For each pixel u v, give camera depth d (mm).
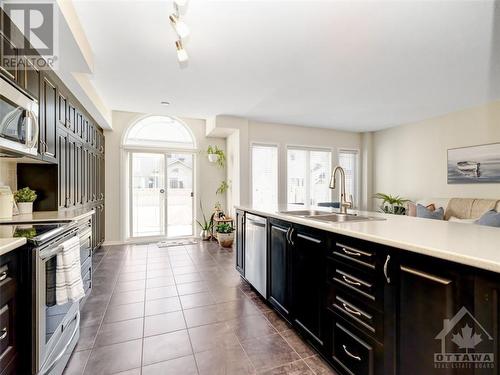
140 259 3818
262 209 2691
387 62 2707
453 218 3992
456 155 4520
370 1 1798
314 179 5941
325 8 1869
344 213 2285
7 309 1123
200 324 2059
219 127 4750
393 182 5719
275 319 2148
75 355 1674
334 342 1531
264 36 2227
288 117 4922
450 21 2020
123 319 2127
